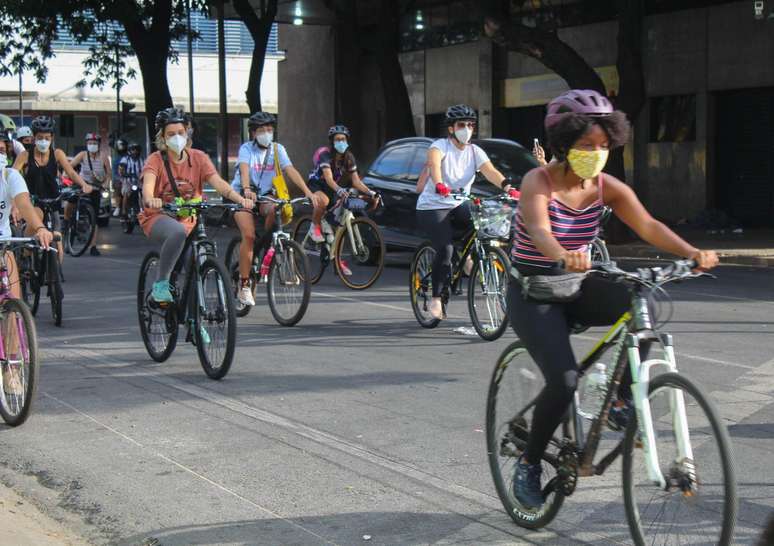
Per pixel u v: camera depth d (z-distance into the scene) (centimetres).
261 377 816
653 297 424
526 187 446
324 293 1330
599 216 454
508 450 489
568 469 448
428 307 1012
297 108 3809
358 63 3103
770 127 2331
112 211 3294
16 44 3256
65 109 5312
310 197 1071
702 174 2430
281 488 548
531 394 477
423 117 3244
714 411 375
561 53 2023
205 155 851
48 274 1104
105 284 1450
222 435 650
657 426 399
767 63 2289
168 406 727
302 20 3356
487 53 2956
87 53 5372
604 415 428
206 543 475
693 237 2147
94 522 508
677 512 390
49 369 866
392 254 1834
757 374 800
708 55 2400
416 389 768
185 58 5506
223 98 2889
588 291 443
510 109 2973
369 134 3494
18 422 676
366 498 530
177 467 588
